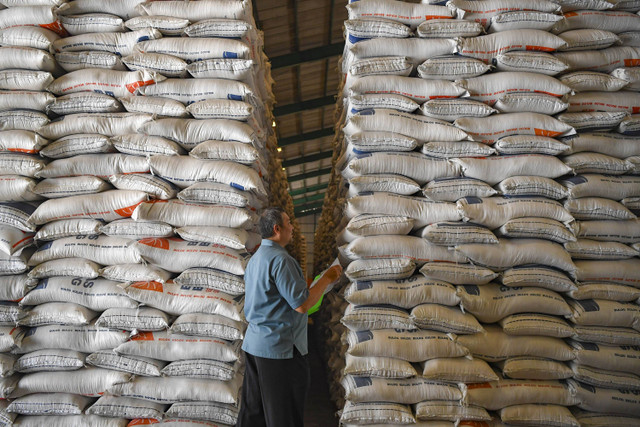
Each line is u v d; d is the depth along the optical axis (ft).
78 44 8.39
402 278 8.03
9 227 8.05
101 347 7.99
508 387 7.76
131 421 7.97
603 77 8.55
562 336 7.97
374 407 7.47
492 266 7.96
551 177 8.27
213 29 8.33
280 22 23.11
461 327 7.65
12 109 8.39
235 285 7.95
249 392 7.16
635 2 8.68
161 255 8.00
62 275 8.18
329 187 18.75
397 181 8.11
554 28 8.66
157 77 8.25
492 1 8.44
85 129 8.29
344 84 10.96
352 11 8.36
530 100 8.23
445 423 7.61
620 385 7.86
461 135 8.14
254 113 9.64
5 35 8.21
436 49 8.29
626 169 8.36
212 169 8.12
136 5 8.49
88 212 8.14
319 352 16.29
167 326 7.84
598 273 8.07
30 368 8.04
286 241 7.34
